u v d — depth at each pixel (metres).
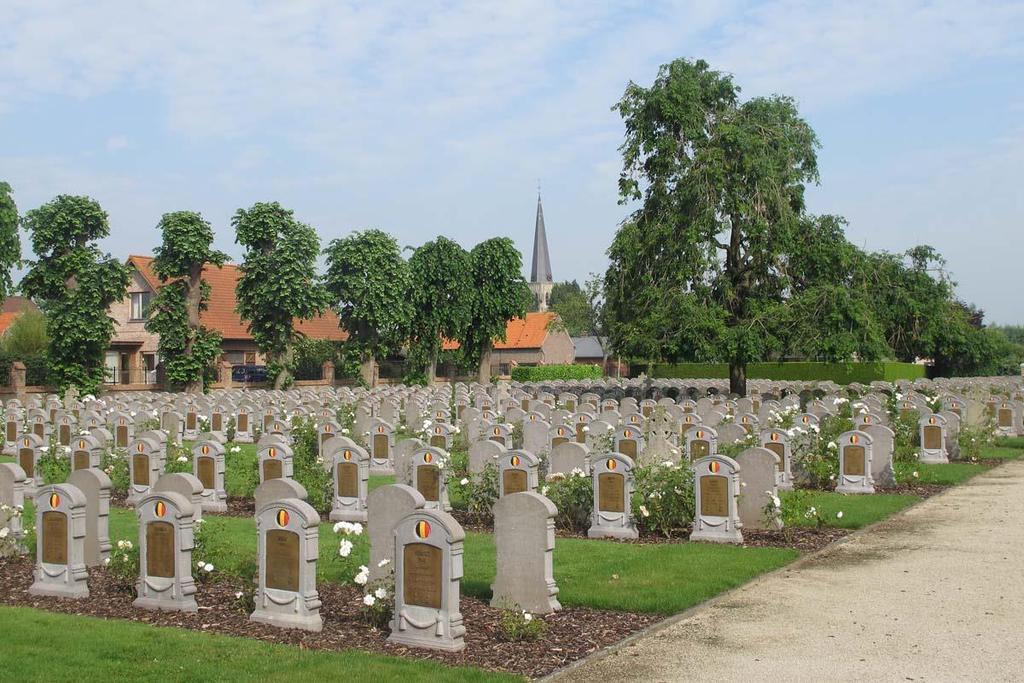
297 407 34.62
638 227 42.66
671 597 11.52
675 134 41.97
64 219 45.44
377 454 24.19
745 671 8.87
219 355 50.41
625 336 42.03
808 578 12.60
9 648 9.55
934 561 13.44
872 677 8.65
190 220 48.16
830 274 41.78
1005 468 23.92
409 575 9.87
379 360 64.00
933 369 74.38
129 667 8.98
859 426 21.78
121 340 59.19
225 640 9.84
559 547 14.69
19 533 13.95
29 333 59.59
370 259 57.00
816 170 44.22
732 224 42.66
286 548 10.48
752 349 39.28
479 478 17.61
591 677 8.77
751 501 16.06
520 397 42.00
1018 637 9.78
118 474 20.25
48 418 32.75
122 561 12.04
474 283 65.12
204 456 18.98
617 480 15.55
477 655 9.49
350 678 8.63
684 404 32.59
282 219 51.06
